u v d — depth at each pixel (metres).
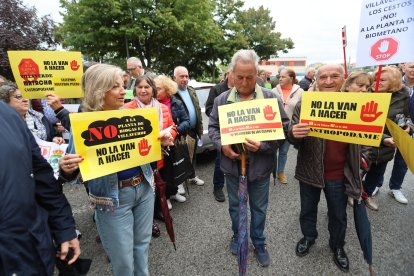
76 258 1.31
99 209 1.60
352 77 2.15
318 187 2.12
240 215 1.99
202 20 16.14
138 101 2.56
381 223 2.88
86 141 1.40
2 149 1.00
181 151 3.13
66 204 1.31
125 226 1.64
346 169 2.01
